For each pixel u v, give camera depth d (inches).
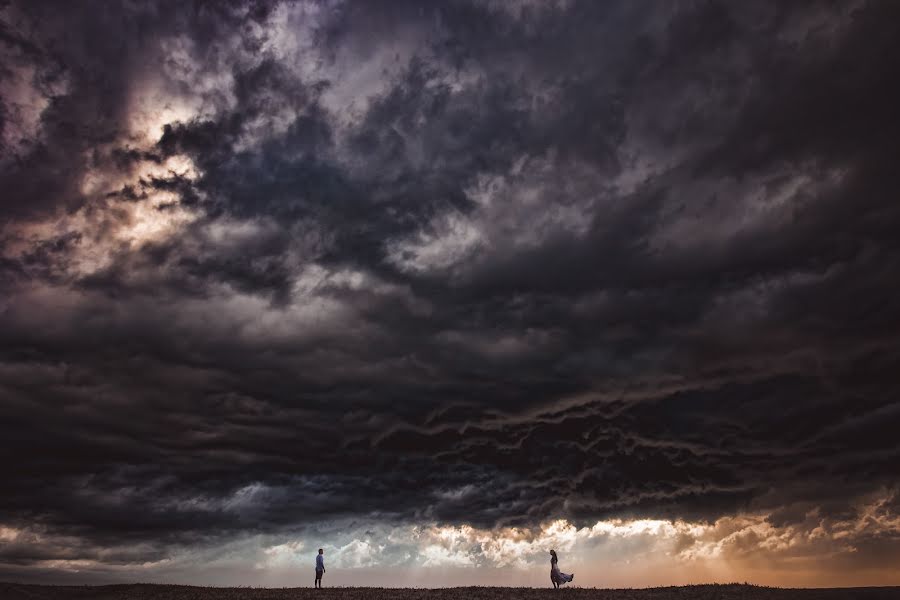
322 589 1710.1
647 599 1433.3
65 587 1776.6
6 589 1697.8
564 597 1470.2
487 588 1652.3
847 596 1449.3
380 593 1604.3
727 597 1439.5
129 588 1764.3
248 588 1739.7
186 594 1651.1
